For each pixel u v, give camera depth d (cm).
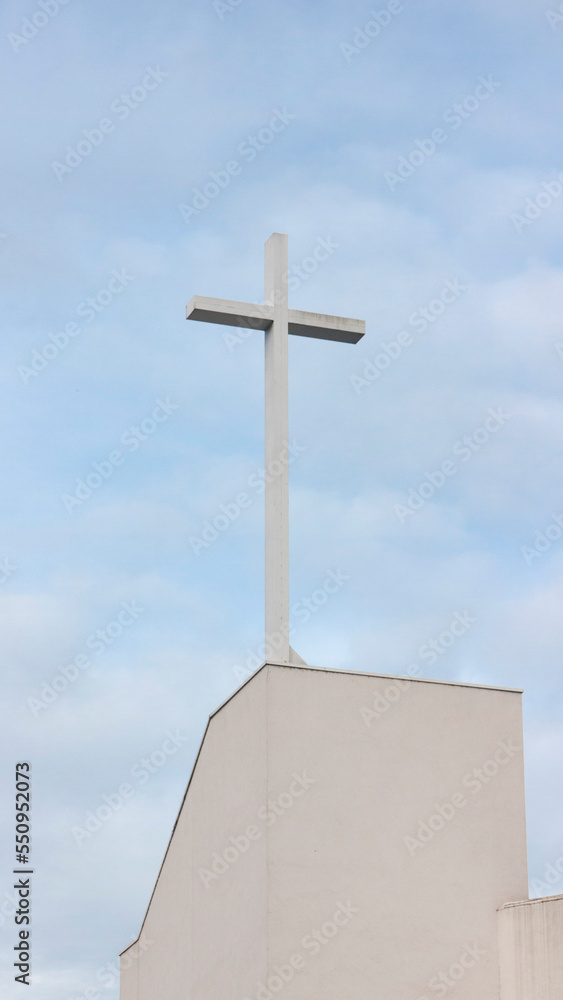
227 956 1914
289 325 2056
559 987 1767
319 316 2070
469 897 1886
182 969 2133
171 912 2231
